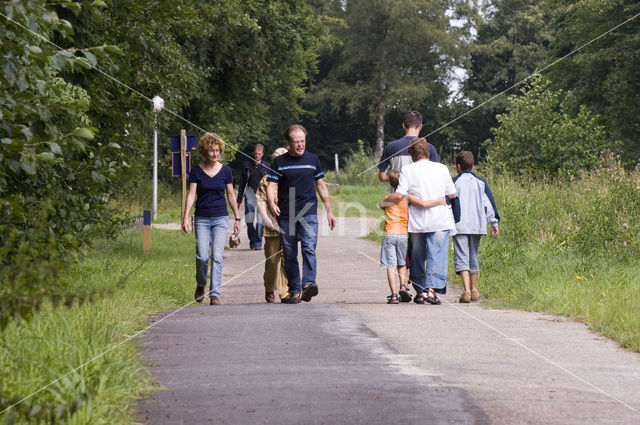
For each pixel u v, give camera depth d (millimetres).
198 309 20422
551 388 11727
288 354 14047
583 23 91688
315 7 170625
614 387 11875
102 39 22000
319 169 22797
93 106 22484
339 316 18766
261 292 26297
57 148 14391
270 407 10500
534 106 60938
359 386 11656
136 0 22375
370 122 174000
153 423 9805
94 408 9727
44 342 12414
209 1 55344
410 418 10008
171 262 32031
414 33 165250
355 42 168500
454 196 22469
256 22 68750
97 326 14555
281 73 82562
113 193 25297
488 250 31203
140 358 13117
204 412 10273
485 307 21484
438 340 15602
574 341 15789
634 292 21703
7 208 14570
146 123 32844
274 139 174625
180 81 35375
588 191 39812
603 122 92938
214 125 84312
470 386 11734
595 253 29266
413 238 22359
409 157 23094
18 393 10031
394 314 19266
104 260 30359
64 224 19891
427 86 172250
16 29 13570
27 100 14008
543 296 21750
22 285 9477
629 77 86000
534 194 42656
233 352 14211
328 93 170625
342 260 35719
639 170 39875
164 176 83812
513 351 14602
